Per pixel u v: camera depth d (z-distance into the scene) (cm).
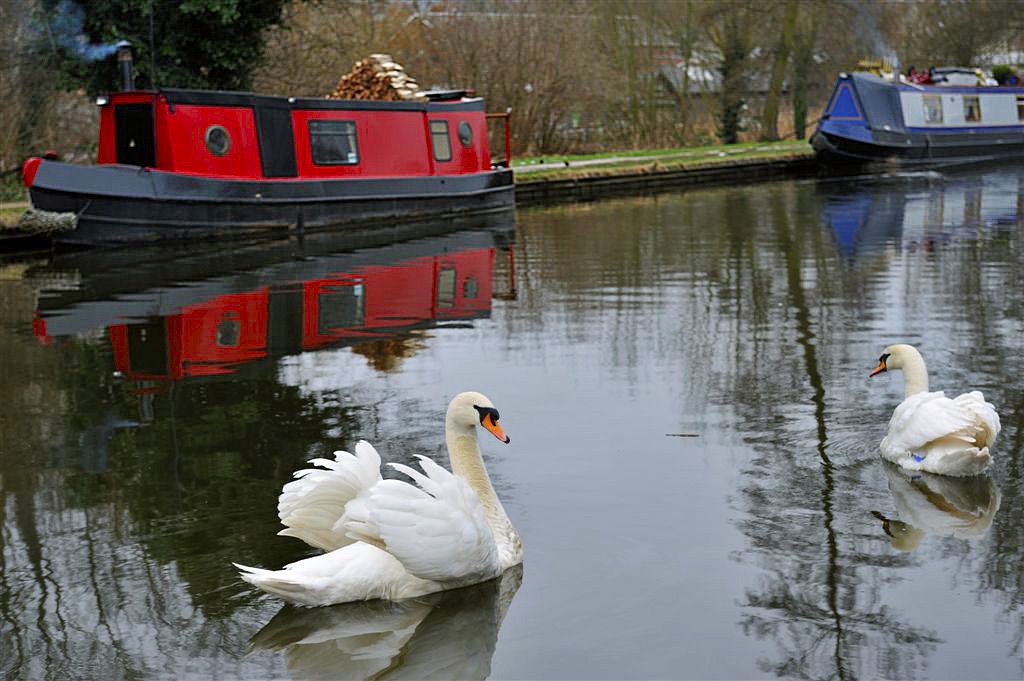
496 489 758
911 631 559
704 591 603
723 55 4491
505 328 1289
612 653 542
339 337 1256
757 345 1162
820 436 852
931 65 4675
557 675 524
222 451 855
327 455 837
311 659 541
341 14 3359
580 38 3819
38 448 876
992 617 571
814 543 661
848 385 991
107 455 854
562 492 748
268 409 966
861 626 564
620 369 1078
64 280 1691
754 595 598
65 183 1970
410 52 3666
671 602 591
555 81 3744
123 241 2036
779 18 4475
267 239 2166
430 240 2133
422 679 521
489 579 615
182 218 2083
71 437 903
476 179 2592
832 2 4378
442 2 3688
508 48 3719
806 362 1081
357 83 2553
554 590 606
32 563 657
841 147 3519
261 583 562
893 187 3070
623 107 4256
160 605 600
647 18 4166
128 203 2017
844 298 1416
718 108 4547
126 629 575
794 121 4694
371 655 543
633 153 3856
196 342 1245
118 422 942
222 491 768
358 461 601
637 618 575
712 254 1856
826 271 1639
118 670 536
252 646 554
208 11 2573
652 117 4291
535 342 1209
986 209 2442
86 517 727
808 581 613
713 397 969
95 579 634
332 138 2312
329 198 2277
